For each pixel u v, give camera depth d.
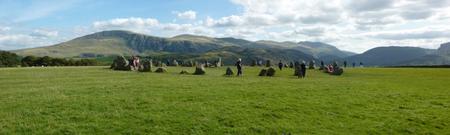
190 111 34.78
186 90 45.19
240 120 33.16
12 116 31.28
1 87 47.00
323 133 31.42
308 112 36.88
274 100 40.59
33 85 49.31
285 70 98.94
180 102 37.97
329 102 41.22
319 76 78.44
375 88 53.66
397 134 32.47
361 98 44.47
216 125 31.67
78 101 36.88
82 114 32.56
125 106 35.56
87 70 82.88
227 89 46.75
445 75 84.38
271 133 30.81
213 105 37.25
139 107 35.38
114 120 31.47
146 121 31.64
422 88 56.47
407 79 71.69
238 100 39.88
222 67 111.75
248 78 65.62
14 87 47.03
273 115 35.16
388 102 43.38
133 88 46.41
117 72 76.94
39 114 32.19
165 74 73.31
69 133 28.47
